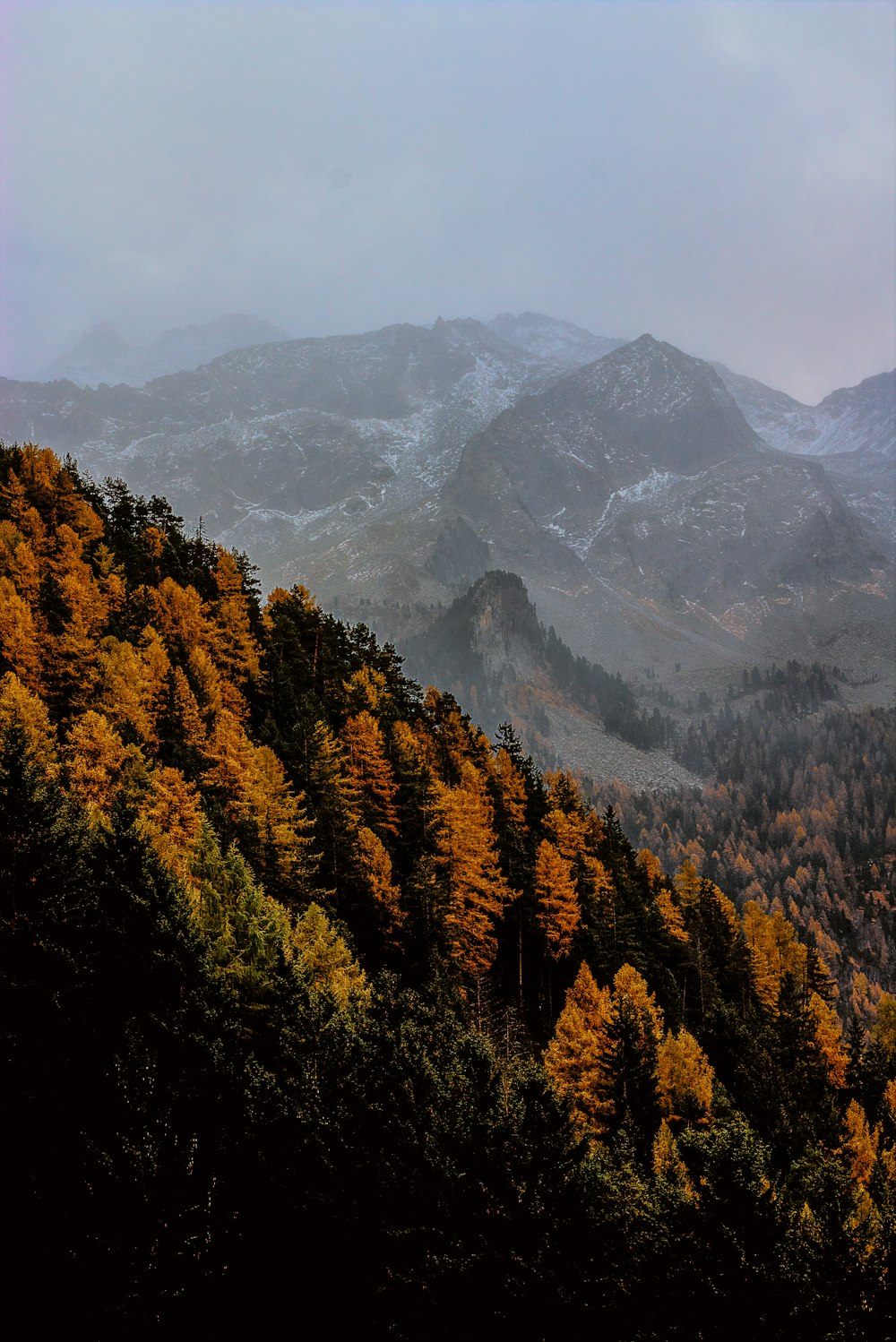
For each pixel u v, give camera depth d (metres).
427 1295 19.88
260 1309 19.25
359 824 65.62
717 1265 19.50
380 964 56.12
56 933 26.88
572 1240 20.19
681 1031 52.59
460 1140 22.45
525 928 69.25
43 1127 20.64
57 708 61.69
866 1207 22.97
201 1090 22.83
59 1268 18.06
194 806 48.66
